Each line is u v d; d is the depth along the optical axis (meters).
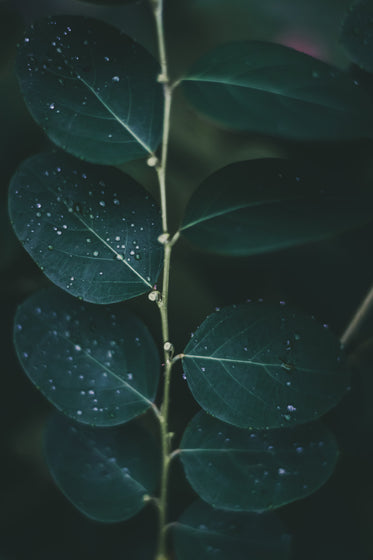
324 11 0.43
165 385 0.25
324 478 0.25
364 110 0.24
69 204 0.24
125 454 0.26
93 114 0.24
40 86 0.24
